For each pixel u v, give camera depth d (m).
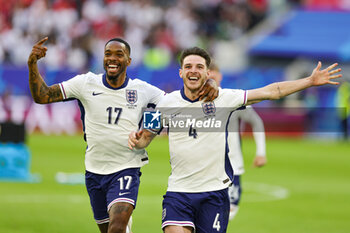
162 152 70.19
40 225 32.09
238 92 21.58
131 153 23.70
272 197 44.66
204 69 21.23
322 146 84.44
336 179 54.97
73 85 23.50
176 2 108.94
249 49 106.88
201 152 21.25
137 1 104.69
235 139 28.41
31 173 51.41
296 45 109.31
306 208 40.31
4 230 30.55
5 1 98.12
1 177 48.88
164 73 85.56
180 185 21.34
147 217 35.44
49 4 99.38
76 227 32.00
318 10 117.50
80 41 97.06
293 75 106.31
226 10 111.19
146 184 47.81
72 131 84.75
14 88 81.88
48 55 94.69
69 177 49.75
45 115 83.56
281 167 62.22
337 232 32.75
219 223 21.27
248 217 36.84
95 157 23.84
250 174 56.94
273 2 116.62
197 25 108.12
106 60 23.41
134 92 23.86
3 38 95.75
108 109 23.58
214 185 21.25
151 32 103.19
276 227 33.88
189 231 21.08
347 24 115.62
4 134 49.16
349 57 109.12
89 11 101.06
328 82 21.11
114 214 22.44
